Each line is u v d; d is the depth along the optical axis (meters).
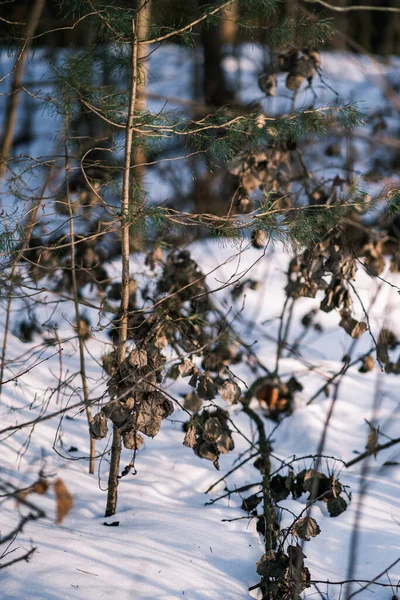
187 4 5.23
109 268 4.36
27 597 2.26
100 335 4.34
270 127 2.97
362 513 2.96
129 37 2.80
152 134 2.77
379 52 10.81
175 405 3.78
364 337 4.81
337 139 5.66
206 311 3.35
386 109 6.73
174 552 2.57
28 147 8.49
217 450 2.76
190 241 3.70
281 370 4.29
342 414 3.89
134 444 2.54
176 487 3.10
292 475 2.78
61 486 2.07
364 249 3.54
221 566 2.55
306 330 4.46
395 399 4.06
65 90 2.94
